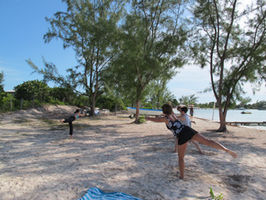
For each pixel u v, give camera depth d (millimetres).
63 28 18766
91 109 22078
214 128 14359
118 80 16562
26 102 22125
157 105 32844
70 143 7977
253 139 9703
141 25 14008
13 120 15586
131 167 4992
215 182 4047
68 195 3406
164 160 5633
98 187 3752
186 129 4074
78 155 6156
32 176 4316
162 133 11141
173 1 13609
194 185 3859
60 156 6004
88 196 3252
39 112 21234
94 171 4684
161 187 3748
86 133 10719
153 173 4551
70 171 4664
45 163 5270
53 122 15617
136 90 16297
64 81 19516
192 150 6922
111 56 18438
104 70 19438
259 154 6570
